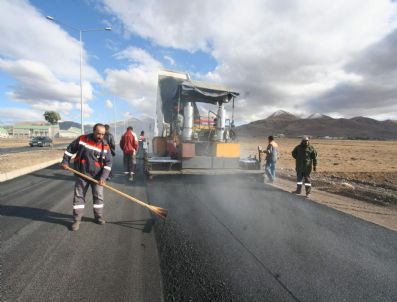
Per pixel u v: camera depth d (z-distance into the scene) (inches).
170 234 169.9
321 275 128.5
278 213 225.0
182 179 370.9
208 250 149.6
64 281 112.7
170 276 120.9
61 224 180.4
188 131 346.0
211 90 358.6
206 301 104.3
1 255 133.9
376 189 354.6
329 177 460.1
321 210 240.5
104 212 210.5
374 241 172.4
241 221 200.5
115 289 108.5
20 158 573.3
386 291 117.4
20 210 207.9
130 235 165.6
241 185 351.9
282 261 140.6
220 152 347.9
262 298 108.7
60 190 283.1
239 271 128.7
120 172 446.0
